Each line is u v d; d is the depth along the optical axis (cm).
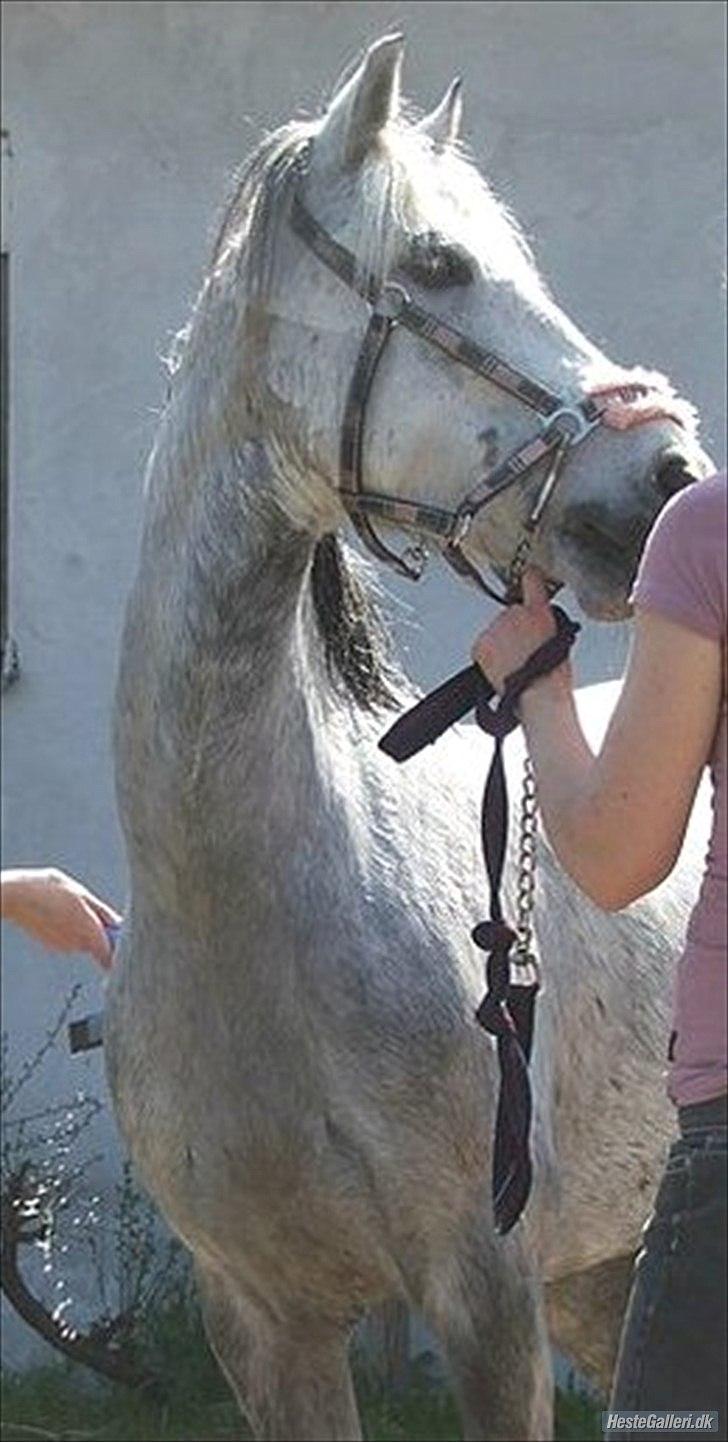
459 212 495
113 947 541
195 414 508
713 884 365
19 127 973
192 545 506
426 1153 508
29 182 971
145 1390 893
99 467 969
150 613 512
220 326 506
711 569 361
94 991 952
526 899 507
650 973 571
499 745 439
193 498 507
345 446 491
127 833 521
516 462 475
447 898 524
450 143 512
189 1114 523
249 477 501
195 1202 529
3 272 975
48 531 971
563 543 474
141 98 965
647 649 362
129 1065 532
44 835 970
